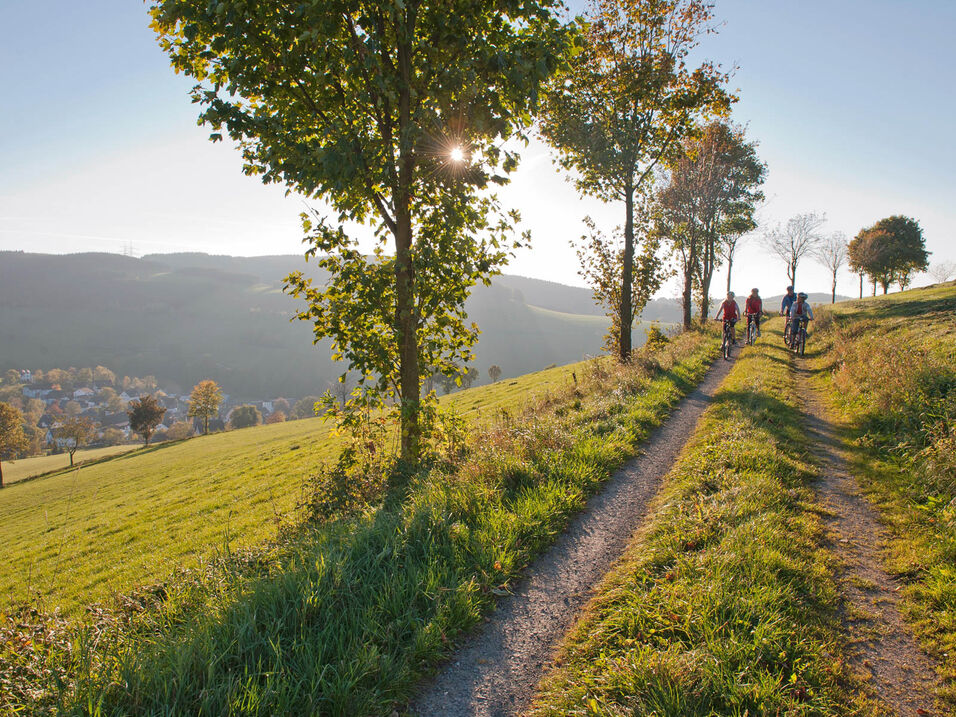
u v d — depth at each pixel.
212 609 4.39
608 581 4.86
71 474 49.31
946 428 7.21
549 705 3.39
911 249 62.12
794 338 19.28
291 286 9.50
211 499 23.08
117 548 18.55
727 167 33.47
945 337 13.17
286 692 3.32
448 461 8.84
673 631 3.95
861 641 3.76
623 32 18.17
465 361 10.48
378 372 9.91
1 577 18.00
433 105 8.63
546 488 6.75
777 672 3.40
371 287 8.90
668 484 7.11
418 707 3.50
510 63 8.02
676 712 3.12
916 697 3.22
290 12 7.66
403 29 7.83
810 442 8.45
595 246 21.73
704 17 17.56
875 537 5.25
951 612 3.89
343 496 8.21
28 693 3.38
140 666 3.45
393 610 4.26
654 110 18.81
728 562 4.57
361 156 8.09
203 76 8.88
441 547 5.24
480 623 4.42
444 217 9.01
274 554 6.07
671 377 14.91
